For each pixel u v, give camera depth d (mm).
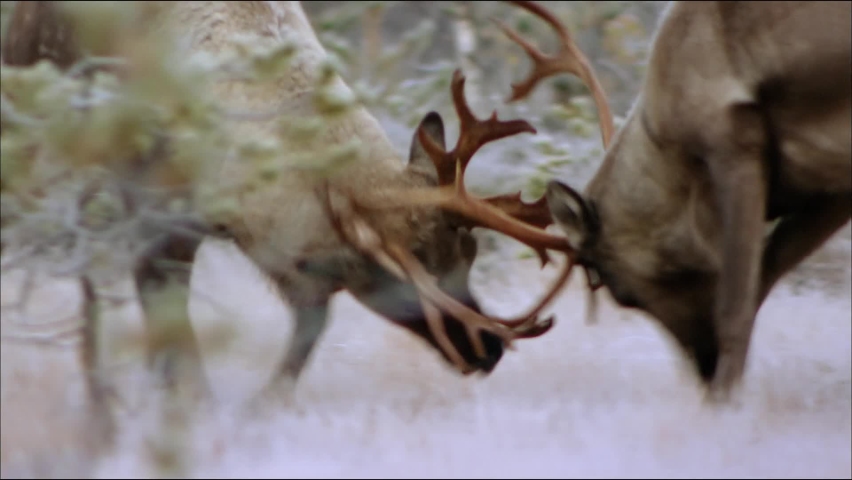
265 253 18297
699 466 14086
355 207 18312
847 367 20938
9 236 15844
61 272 15672
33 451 15180
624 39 33688
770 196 18391
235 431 16391
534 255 26172
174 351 16219
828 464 14086
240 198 17953
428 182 18625
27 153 14953
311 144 17859
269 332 22344
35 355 20609
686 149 18141
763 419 16359
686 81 17844
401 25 37969
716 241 18547
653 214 18938
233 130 17609
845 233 29406
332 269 18547
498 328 18672
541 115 32594
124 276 16688
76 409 16750
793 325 25219
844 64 17281
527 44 20859
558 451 14953
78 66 14781
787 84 17500
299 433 16266
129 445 15562
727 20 17641
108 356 16156
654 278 19266
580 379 20531
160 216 15844
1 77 14461
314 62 18172
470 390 19547
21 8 18578
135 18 14609
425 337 19109
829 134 17656
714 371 19391
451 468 14195
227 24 17953
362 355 22609
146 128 14414
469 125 18453
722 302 17656
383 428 16484
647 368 21594
